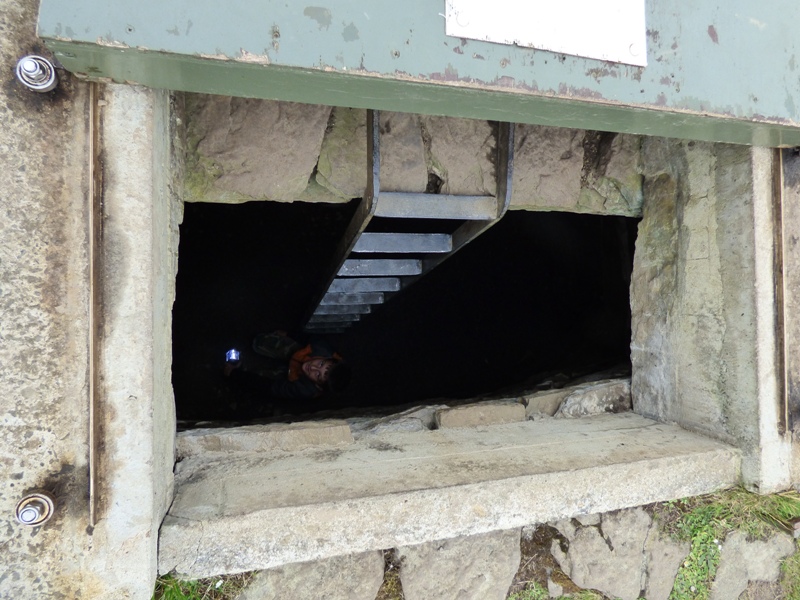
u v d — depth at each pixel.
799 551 1.63
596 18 0.93
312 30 0.78
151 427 0.97
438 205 1.48
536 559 1.46
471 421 1.71
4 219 0.88
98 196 0.91
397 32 0.82
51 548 0.95
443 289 3.89
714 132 1.20
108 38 0.71
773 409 1.46
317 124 1.38
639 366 1.85
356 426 1.71
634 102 0.98
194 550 1.08
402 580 1.34
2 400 0.90
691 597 1.57
